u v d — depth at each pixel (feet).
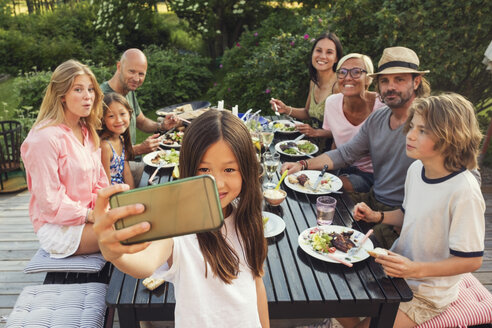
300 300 5.36
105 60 35.83
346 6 18.49
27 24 41.16
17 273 10.27
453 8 15.87
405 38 16.98
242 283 3.95
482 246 5.72
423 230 6.15
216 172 3.45
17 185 15.20
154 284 5.51
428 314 6.30
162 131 12.19
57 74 7.39
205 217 2.34
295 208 7.72
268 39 26.40
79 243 7.29
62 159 7.45
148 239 2.39
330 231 6.72
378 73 8.44
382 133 8.75
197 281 3.74
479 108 17.89
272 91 20.74
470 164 5.74
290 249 6.43
